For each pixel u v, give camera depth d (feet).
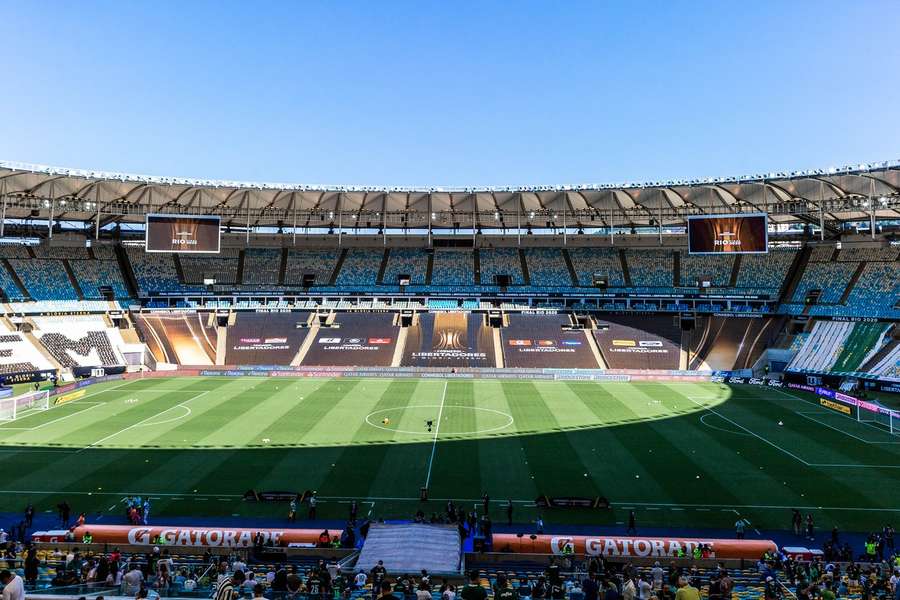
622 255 358.23
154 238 258.37
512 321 325.21
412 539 101.71
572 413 212.43
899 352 254.06
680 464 158.10
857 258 312.50
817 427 196.34
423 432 185.57
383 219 349.82
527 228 368.89
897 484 144.87
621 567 98.02
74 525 118.42
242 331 316.40
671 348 302.45
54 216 314.76
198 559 98.48
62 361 272.31
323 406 219.82
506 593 72.54
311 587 73.00
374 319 328.08
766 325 307.99
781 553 105.09
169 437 177.99
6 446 168.14
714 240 252.21
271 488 139.13
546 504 130.82
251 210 330.54
